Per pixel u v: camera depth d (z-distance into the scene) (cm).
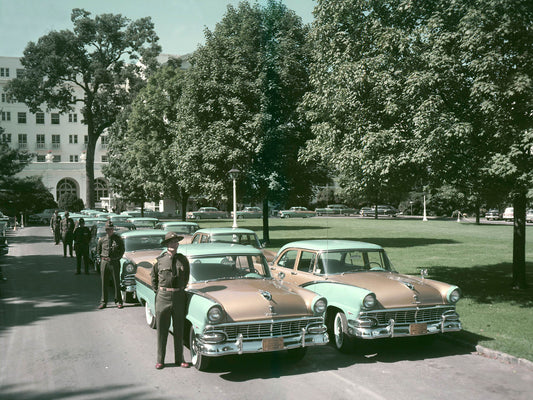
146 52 4859
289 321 616
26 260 1883
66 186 7269
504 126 895
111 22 4894
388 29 1012
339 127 1140
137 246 1179
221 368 630
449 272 1462
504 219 5719
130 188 4378
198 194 2552
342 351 699
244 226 4312
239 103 2136
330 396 534
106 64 5069
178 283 633
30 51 4941
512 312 930
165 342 633
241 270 728
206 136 2191
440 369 629
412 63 976
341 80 1062
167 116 3061
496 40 914
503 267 1573
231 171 2073
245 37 2241
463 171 1008
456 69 939
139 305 1048
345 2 1089
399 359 673
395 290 700
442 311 711
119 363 652
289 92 2203
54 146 8525
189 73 2328
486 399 526
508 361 656
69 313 966
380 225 4475
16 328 843
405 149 988
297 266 843
